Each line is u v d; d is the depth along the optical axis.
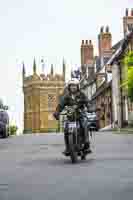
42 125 102.81
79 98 10.93
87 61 72.62
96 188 6.70
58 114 11.02
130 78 33.81
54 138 23.31
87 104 11.00
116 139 20.12
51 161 11.09
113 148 14.76
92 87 68.00
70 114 10.64
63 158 11.85
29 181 7.60
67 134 10.50
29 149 15.61
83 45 72.88
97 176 8.01
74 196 6.07
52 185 7.09
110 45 61.66
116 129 39.94
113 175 8.09
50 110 102.94
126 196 5.98
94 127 41.38
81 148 10.84
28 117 105.06
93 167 9.44
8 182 7.53
